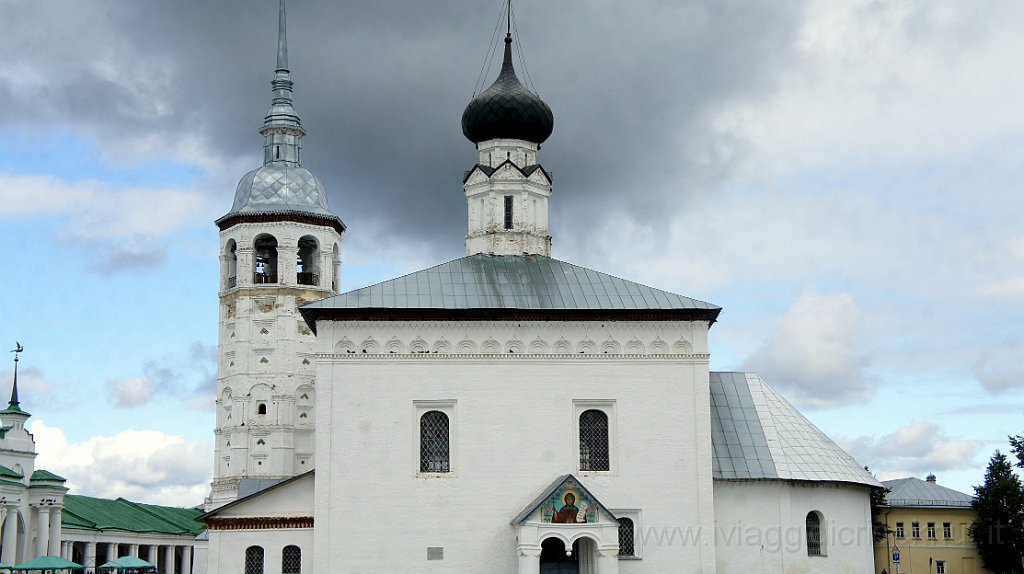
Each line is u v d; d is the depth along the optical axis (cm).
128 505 12525
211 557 5875
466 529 5459
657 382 5669
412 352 5609
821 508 5947
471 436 5547
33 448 9331
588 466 5603
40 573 9044
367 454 5503
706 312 5712
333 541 5412
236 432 8794
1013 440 8444
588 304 5741
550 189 6650
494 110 6625
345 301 5666
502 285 5931
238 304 8931
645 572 5488
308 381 8906
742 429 6022
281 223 8962
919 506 10825
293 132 9406
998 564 10581
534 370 5634
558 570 5441
